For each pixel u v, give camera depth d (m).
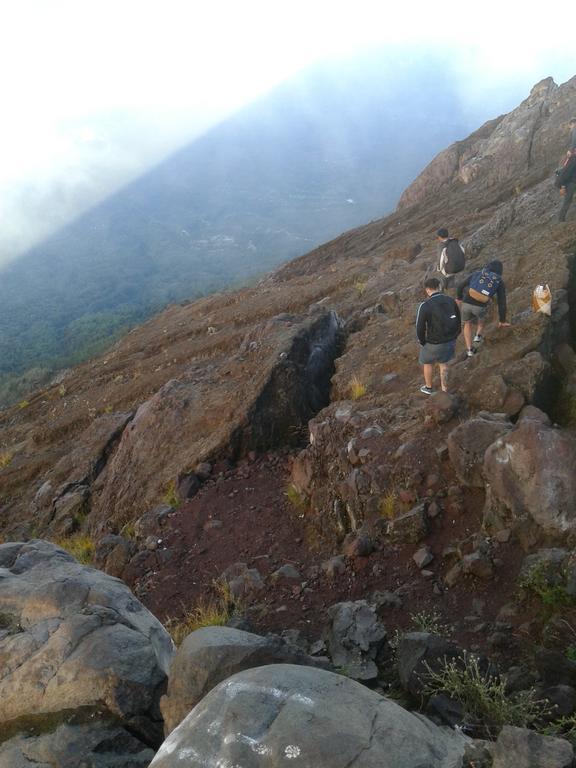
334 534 7.92
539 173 31.77
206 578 8.10
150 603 7.98
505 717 4.30
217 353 22.84
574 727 4.07
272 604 7.00
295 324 13.53
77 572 5.50
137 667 4.46
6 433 26.72
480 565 6.04
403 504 7.27
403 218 40.84
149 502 10.88
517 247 13.25
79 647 4.59
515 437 6.23
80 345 152.12
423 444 7.74
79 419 22.38
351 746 2.89
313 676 3.35
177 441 12.20
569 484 5.93
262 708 3.13
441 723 4.40
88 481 15.61
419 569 6.54
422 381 9.66
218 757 2.94
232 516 9.37
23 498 18.45
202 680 3.90
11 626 4.94
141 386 22.06
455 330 8.22
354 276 24.17
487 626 5.57
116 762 4.04
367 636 5.66
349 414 9.36
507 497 6.24
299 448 10.98
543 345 8.88
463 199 36.28
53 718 4.29
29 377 79.25
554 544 5.90
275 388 11.33
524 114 37.56
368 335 13.23
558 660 4.68
